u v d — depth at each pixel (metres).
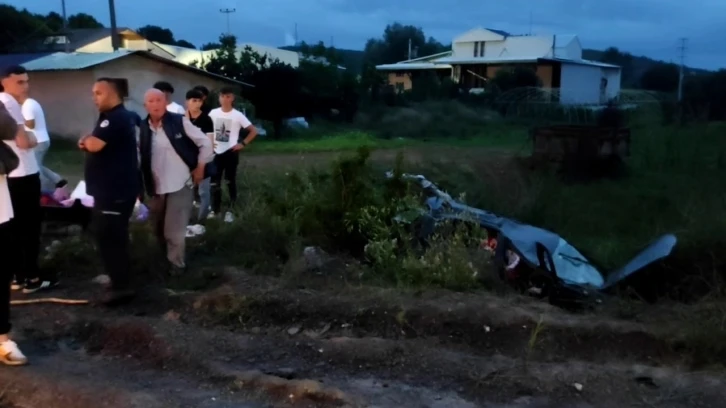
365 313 5.81
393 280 6.62
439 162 12.62
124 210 5.96
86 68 22.47
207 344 5.37
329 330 5.75
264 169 13.02
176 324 5.68
